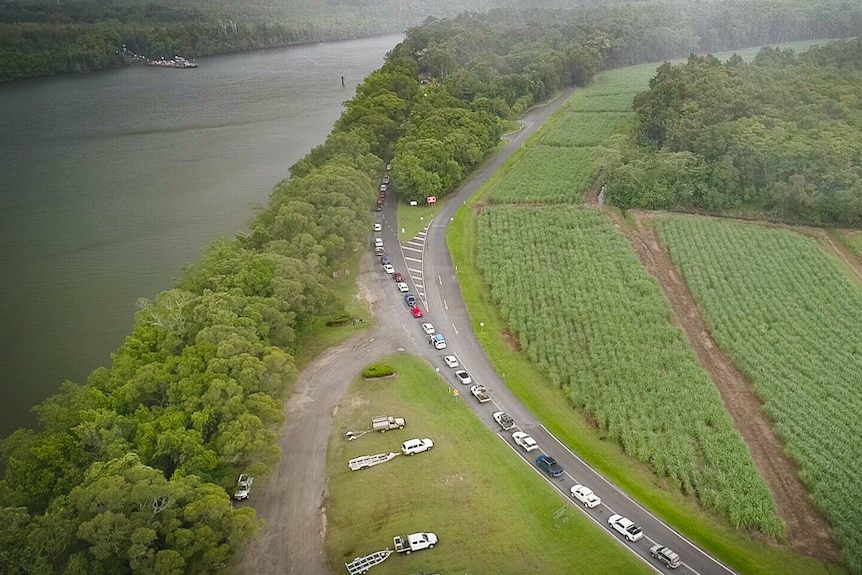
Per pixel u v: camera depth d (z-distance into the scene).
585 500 80.44
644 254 142.12
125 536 63.81
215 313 96.06
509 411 98.00
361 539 76.38
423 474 85.56
